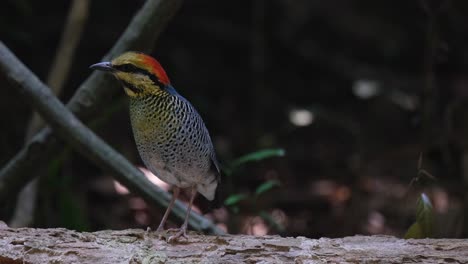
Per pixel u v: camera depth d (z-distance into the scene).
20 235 6.83
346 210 13.48
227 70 17.12
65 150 10.48
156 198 9.02
